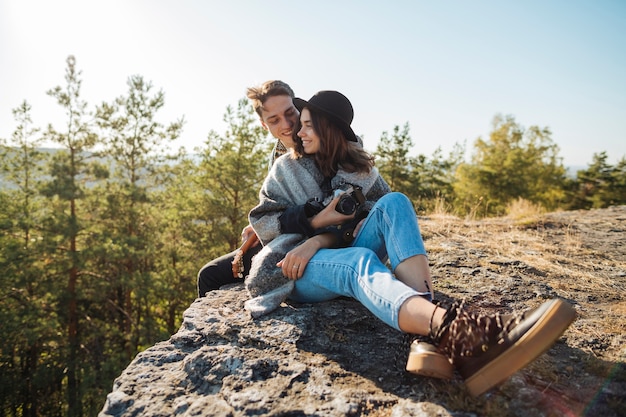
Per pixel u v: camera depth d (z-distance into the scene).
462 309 1.25
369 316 1.88
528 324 1.14
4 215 13.98
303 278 1.86
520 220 4.62
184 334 1.78
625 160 33.84
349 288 1.64
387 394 1.33
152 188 16.83
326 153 2.06
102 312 17.91
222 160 14.62
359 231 1.88
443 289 2.34
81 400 13.36
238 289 2.29
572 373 1.41
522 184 30.47
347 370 1.47
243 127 15.09
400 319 1.38
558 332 1.11
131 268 15.59
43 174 15.48
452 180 32.97
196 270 15.20
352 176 2.10
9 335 12.77
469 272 2.64
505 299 2.19
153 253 15.10
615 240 3.82
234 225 14.70
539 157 34.03
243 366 1.49
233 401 1.31
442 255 3.04
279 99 2.61
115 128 15.43
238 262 2.36
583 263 3.02
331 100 2.03
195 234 15.22
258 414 1.25
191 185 16.72
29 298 14.06
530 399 1.24
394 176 23.14
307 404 1.28
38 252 13.20
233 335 1.73
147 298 16.38
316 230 1.95
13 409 15.60
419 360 1.24
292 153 2.16
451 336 1.22
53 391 16.39
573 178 35.78
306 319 1.81
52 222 13.46
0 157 15.18
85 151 15.12
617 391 1.28
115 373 13.62
